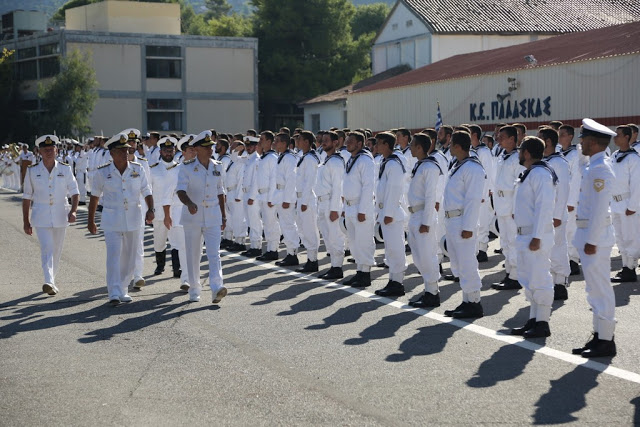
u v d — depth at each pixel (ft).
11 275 42.19
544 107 88.63
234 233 51.90
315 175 41.86
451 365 24.02
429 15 155.84
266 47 225.97
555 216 32.45
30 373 23.75
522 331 27.63
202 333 28.43
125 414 20.10
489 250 50.06
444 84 105.60
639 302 33.04
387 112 119.34
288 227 44.52
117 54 210.38
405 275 40.42
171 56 215.10
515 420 19.30
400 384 22.22
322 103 181.06
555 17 157.69
